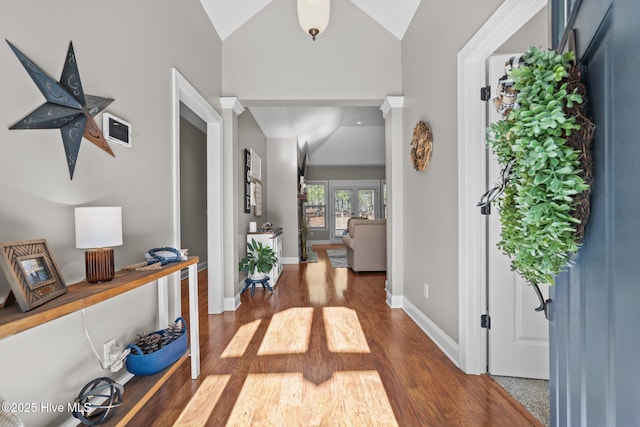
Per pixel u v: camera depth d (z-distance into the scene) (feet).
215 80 10.27
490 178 6.37
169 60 7.12
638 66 1.71
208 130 10.51
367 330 8.79
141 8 5.98
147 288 6.03
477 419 5.01
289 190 20.51
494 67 6.32
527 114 2.27
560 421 2.94
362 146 29.94
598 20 2.12
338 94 10.90
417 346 7.72
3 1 3.37
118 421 3.94
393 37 11.00
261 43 10.91
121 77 5.34
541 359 6.21
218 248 10.43
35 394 3.63
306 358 7.11
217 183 10.49
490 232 6.35
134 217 5.69
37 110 3.75
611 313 2.02
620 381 1.91
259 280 12.83
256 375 6.38
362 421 4.99
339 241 33.91
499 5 5.28
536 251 2.50
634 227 1.76
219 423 4.96
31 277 3.08
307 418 5.07
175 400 5.56
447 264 7.23
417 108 9.27
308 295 12.62
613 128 1.97
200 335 8.48
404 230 10.60
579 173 2.23
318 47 10.92
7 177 3.40
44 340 3.75
